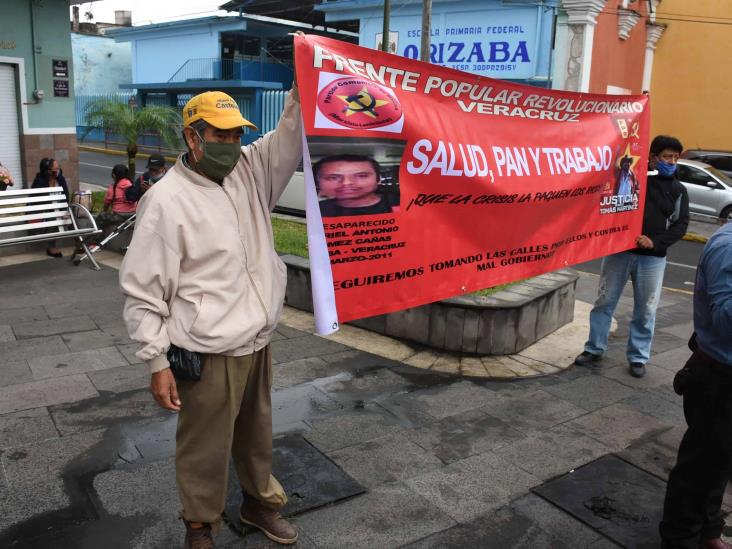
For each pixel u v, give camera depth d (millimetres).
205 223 2455
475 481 3506
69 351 5055
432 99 3244
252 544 2922
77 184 11352
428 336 5477
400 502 3285
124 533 2939
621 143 4539
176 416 4047
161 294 2445
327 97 2779
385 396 4527
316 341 5551
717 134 19453
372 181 2998
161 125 13102
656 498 3410
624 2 16516
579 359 5270
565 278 6254
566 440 4008
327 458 3664
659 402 4625
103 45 34219
